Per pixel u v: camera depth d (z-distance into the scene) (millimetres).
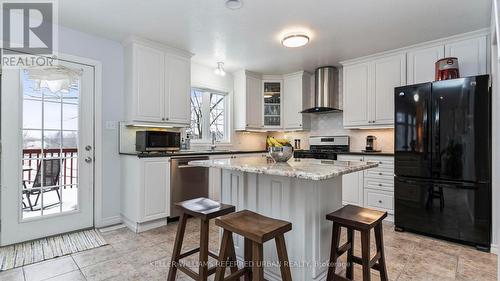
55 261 2191
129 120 3119
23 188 2576
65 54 2803
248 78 4578
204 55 3734
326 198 1887
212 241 2656
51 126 2748
